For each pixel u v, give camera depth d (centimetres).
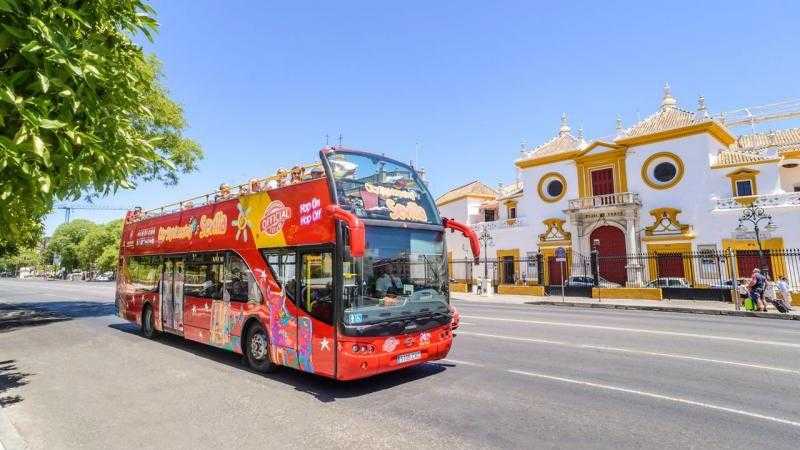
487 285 3117
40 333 1377
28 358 979
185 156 2027
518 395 646
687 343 1056
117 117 545
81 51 456
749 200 2678
